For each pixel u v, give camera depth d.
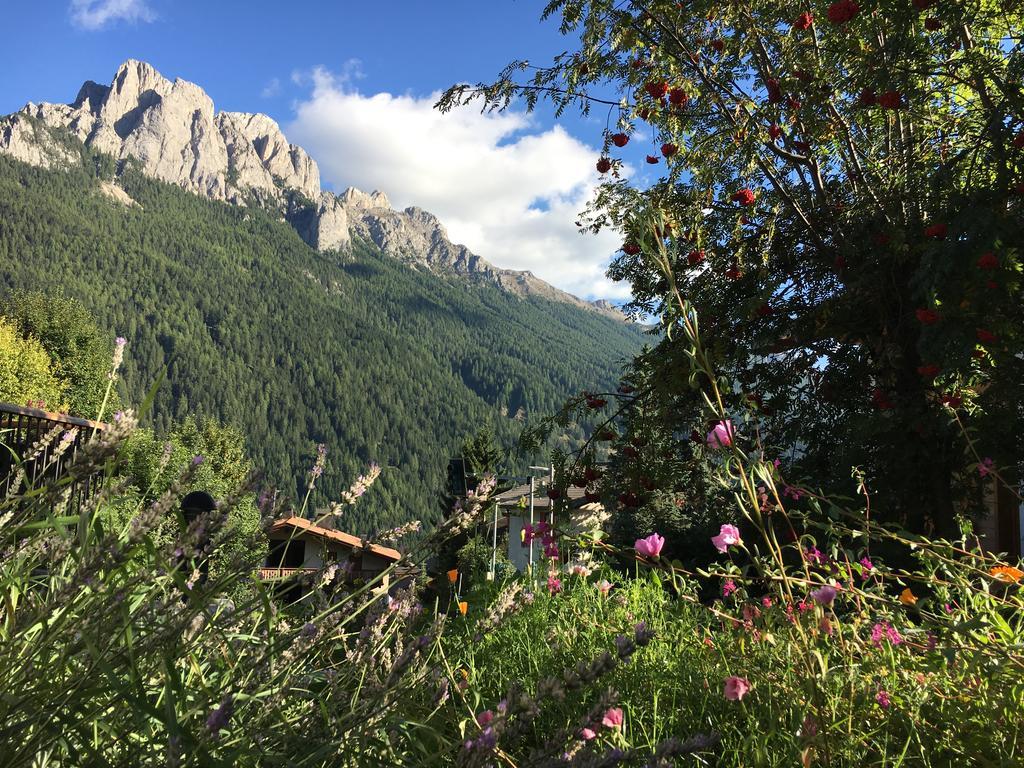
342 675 1.69
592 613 3.43
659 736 2.07
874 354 7.54
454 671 2.41
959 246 5.25
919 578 2.23
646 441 6.80
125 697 1.16
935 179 6.08
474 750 1.17
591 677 1.21
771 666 2.19
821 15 6.98
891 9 5.76
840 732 1.81
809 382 7.95
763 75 7.38
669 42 7.40
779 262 8.29
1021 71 5.57
